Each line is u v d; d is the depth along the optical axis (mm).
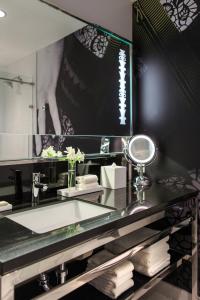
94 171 1669
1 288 634
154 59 1774
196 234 1529
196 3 1536
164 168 1743
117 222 970
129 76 1912
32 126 1371
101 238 909
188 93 1596
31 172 1343
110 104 1830
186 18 1588
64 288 849
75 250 821
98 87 1748
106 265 1017
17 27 1297
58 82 1507
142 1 1836
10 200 1252
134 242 1206
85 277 923
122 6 1835
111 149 1819
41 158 1394
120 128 1890
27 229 869
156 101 1775
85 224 912
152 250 1343
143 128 1869
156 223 1376
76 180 1457
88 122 1681
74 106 1592
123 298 1156
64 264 861
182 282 1638
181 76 1627
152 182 1790
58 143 1498
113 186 1538
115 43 1831
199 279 1586
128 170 1872
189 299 1602
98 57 1731
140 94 1878
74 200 1314
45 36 1421
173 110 1681
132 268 1238
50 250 736
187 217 1499
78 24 1568
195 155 1578
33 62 1373
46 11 1404
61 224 1232
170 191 1490
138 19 1867
